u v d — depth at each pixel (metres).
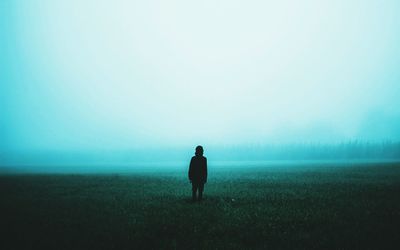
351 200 16.20
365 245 8.88
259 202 16.28
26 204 16.12
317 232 10.27
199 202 16.50
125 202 16.66
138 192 21.31
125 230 10.80
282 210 13.84
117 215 13.28
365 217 12.26
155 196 19.09
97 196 19.23
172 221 12.03
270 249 8.75
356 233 10.02
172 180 31.94
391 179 28.02
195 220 12.14
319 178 30.25
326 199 16.67
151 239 9.78
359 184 23.67
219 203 16.16
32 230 10.84
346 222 11.48
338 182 25.56
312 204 15.30
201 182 16.59
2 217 12.94
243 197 18.02
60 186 25.48
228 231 10.60
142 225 11.44
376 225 11.01
